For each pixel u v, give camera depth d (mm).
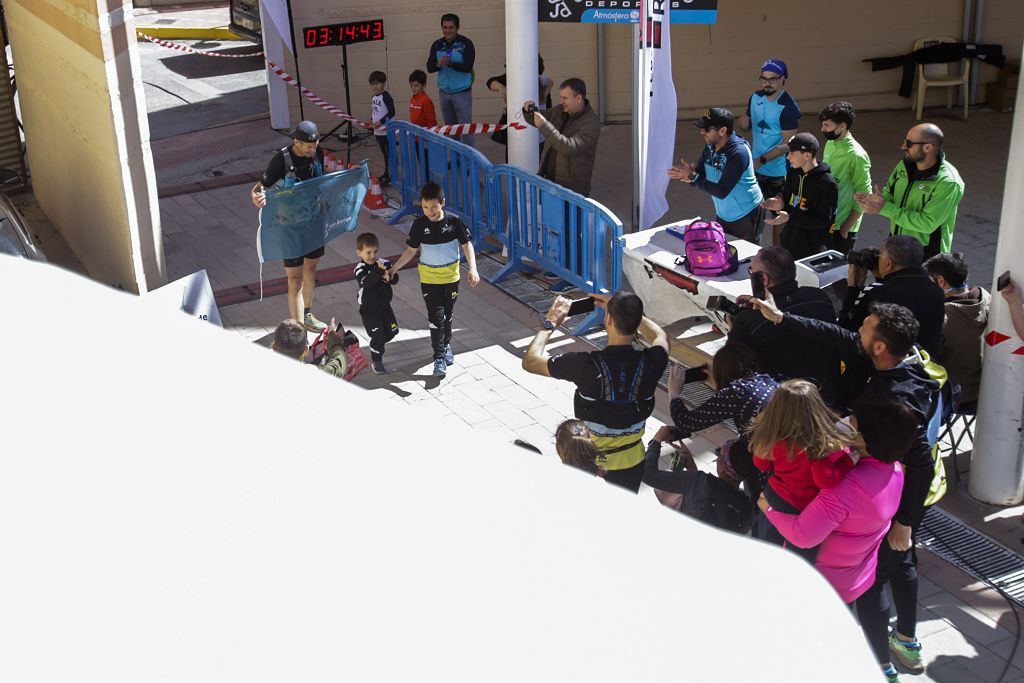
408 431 769
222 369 773
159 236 9812
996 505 6734
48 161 12258
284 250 9016
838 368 5957
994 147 14312
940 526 6570
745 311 6191
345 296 10250
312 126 8781
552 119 10016
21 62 12586
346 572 662
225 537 665
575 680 628
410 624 643
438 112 15555
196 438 713
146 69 19719
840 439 4410
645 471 5602
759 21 15602
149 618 623
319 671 610
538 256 10039
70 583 628
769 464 4805
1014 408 6461
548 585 680
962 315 6680
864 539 4457
